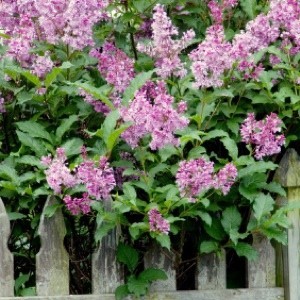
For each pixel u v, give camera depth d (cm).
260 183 341
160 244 341
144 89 348
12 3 367
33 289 337
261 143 331
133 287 331
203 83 335
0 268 330
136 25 397
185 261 345
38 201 349
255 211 335
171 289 342
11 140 372
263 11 389
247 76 349
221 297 345
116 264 339
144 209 329
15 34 363
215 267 346
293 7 355
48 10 351
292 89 359
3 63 363
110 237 339
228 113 352
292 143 367
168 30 350
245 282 354
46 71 353
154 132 316
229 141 335
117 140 334
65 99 363
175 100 355
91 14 358
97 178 316
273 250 351
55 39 356
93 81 371
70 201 323
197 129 346
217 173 334
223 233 343
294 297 351
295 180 348
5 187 337
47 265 334
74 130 362
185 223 344
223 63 334
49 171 323
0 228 330
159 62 365
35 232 351
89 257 361
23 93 354
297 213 352
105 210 332
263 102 349
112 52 384
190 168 316
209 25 397
